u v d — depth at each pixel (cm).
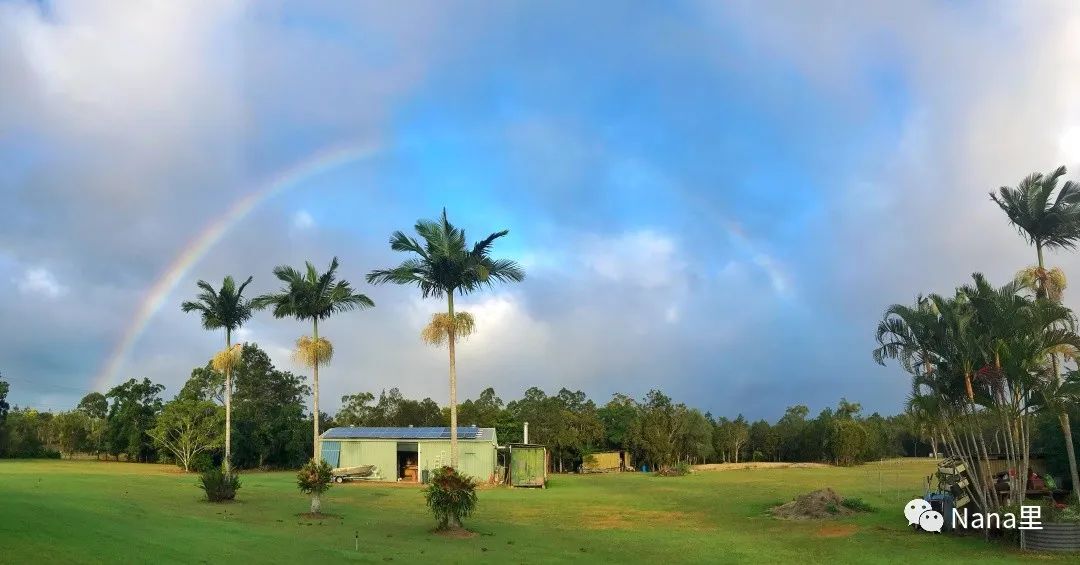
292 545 1454
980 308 1881
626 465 7856
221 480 2434
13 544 1055
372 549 1509
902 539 1897
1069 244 2161
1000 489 1941
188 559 1147
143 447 6562
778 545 1825
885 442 9462
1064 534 1641
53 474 3412
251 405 6825
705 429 7744
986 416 2031
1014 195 2184
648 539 1923
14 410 7844
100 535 1245
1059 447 2261
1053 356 1852
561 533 2025
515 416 8044
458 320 3472
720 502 3045
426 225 3462
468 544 1702
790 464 7881
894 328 2022
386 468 4541
